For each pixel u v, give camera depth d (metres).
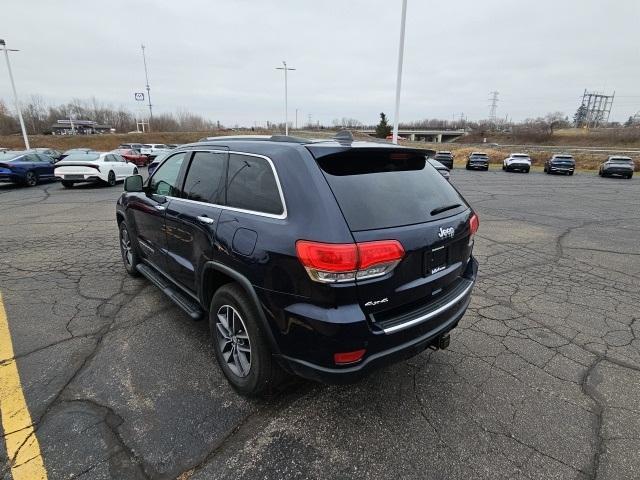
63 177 14.61
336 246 1.94
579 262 5.73
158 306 3.92
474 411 2.49
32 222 8.27
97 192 13.87
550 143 77.31
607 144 68.62
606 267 5.49
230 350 2.71
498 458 2.12
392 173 2.52
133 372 2.84
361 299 2.03
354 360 2.05
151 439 2.22
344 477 2.00
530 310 4.00
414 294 2.27
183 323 3.57
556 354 3.16
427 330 2.37
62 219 8.62
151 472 2.00
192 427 2.32
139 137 67.75
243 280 2.33
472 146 66.69
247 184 2.51
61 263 5.34
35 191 14.20
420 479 1.99
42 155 17.14
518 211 10.80
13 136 61.53
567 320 3.77
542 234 7.72
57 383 2.69
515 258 5.95
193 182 3.13
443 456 2.13
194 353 3.09
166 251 3.48
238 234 2.38
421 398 2.61
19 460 2.05
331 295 1.98
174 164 3.56
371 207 2.18
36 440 2.19
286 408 2.51
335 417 2.43
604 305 4.14
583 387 2.74
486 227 8.41
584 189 17.80
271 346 2.26
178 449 2.15
